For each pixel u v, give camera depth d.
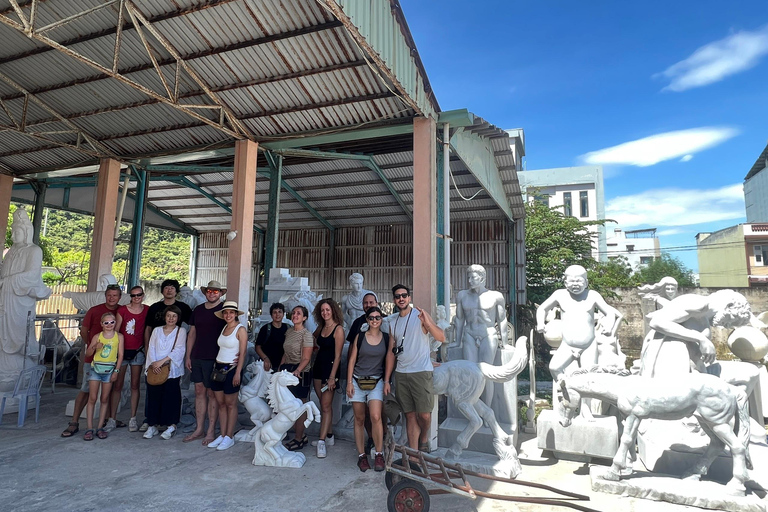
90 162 11.36
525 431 6.05
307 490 3.79
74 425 5.21
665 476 4.01
